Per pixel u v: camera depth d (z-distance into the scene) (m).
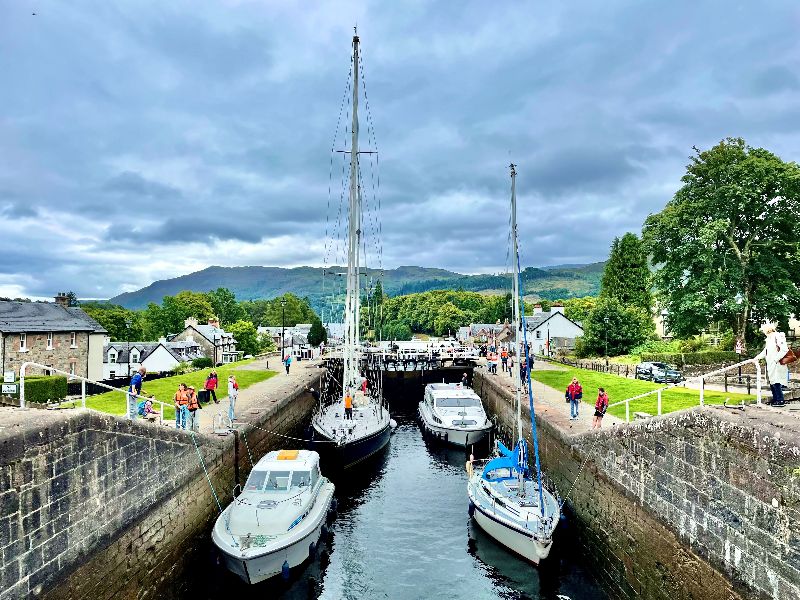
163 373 43.34
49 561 9.13
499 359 48.09
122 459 11.47
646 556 12.57
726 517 9.78
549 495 17.83
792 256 34.97
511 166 23.41
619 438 14.09
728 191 34.72
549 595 14.70
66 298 46.81
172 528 13.65
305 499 16.06
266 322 144.62
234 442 18.67
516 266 22.25
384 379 48.97
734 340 40.34
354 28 32.34
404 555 17.11
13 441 8.38
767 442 8.71
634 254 64.44
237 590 14.66
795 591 8.19
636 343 53.22
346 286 32.69
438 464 27.14
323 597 14.87
